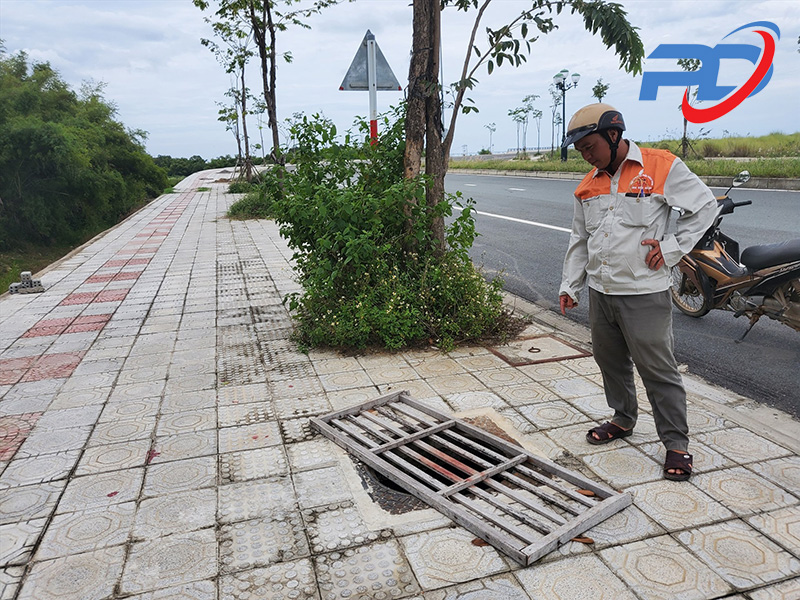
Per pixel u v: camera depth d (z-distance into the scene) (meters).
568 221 11.48
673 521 2.54
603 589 2.17
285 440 3.41
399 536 2.51
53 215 21.73
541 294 6.75
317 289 4.99
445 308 5.03
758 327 5.24
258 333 5.50
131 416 3.79
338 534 2.54
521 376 4.25
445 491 2.78
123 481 3.02
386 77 7.69
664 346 2.79
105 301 7.00
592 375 4.21
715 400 3.78
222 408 3.88
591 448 3.20
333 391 4.09
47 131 20.70
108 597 2.21
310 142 5.38
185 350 5.09
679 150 21.80
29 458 3.28
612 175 2.81
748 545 2.38
